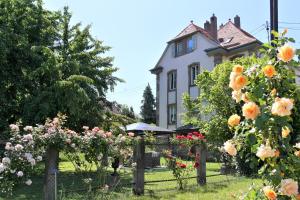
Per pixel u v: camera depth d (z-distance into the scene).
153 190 9.79
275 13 7.60
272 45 3.82
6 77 15.02
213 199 8.48
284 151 3.43
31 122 14.00
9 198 8.82
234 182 11.12
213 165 18.02
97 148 8.00
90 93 15.38
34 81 15.56
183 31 31.59
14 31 15.63
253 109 3.27
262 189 3.54
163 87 33.06
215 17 30.62
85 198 7.98
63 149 7.38
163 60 33.34
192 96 30.05
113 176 9.60
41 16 16.59
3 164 6.46
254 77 3.53
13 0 15.91
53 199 7.18
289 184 3.23
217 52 27.92
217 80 15.15
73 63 15.14
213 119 14.87
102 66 17.02
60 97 13.91
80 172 8.45
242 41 27.75
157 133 19.95
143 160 9.39
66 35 16.95
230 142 3.66
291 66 3.53
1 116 14.80
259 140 3.46
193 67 30.39
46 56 15.63
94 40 17.17
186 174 11.00
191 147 11.28
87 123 15.34
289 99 3.26
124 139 8.75
